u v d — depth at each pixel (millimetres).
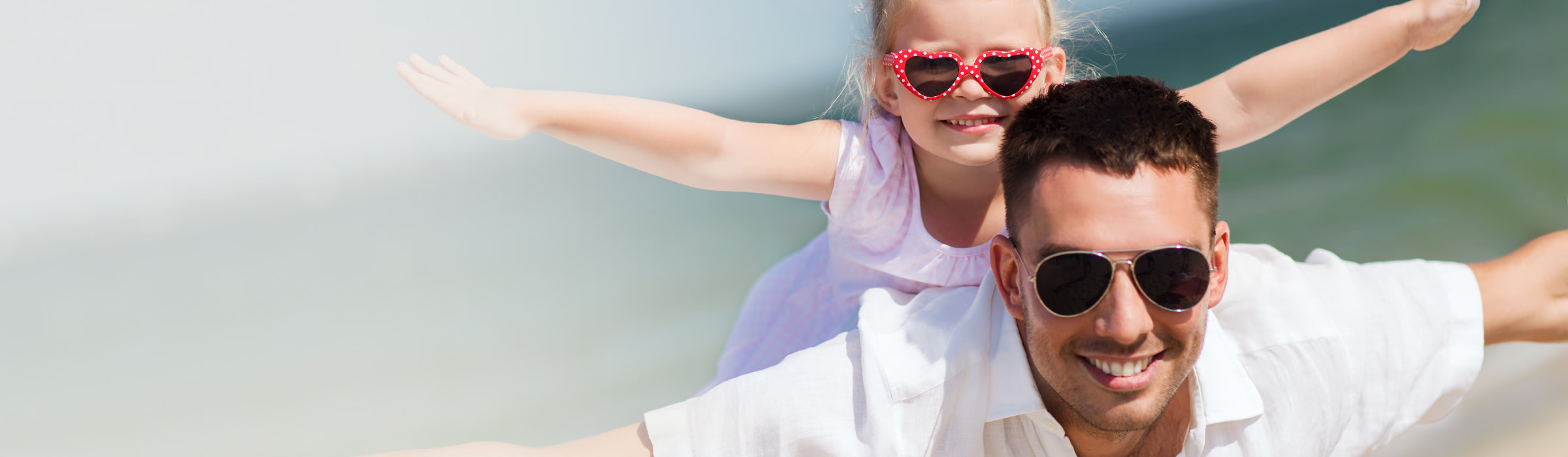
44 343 7832
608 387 5391
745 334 3846
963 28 2893
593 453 2215
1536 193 6645
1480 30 12367
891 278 3258
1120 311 1940
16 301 9195
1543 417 3607
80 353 7473
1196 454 2285
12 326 8367
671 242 8031
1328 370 2355
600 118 2961
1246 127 3232
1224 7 25297
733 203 9000
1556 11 12805
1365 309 2451
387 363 6125
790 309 3719
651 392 5285
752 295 3908
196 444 5363
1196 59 17750
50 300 9141
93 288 9430
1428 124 8602
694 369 5523
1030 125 2043
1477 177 7031
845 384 2205
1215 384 2262
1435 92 9727
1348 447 2467
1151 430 2281
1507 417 3646
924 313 2379
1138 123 1934
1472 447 3484
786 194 3236
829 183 3197
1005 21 2918
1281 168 7938
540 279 7492
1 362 7430
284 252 9578
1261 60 3203
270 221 11156
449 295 7395
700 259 7508
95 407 6203
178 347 7219
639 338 6059
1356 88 10414
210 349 7012
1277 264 2465
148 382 6520
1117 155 1917
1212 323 2340
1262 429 2311
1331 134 8727
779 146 3156
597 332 6227
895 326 2369
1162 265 1937
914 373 2199
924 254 3154
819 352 2289
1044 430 2221
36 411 6270
